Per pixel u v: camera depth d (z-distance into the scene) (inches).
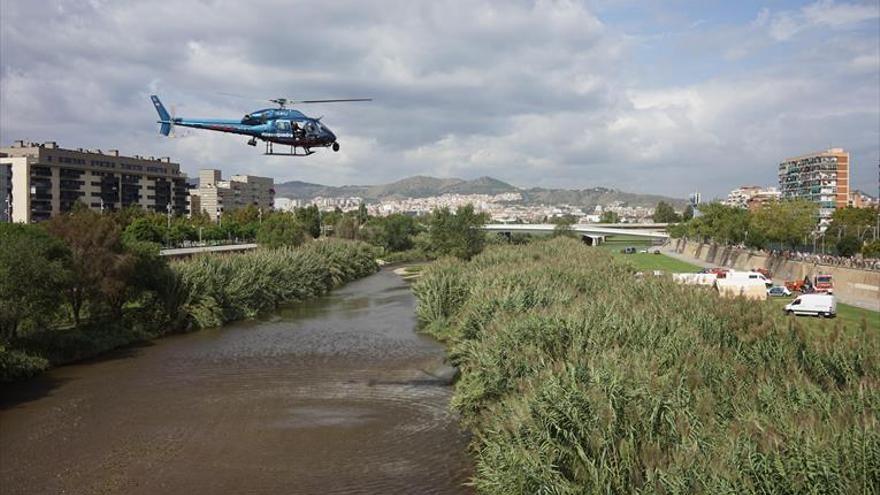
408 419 1444.4
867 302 3095.5
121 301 2389.3
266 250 3528.5
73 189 6245.1
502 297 1651.1
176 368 1909.4
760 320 1378.0
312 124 1625.2
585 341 1226.6
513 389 1147.9
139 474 1167.0
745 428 744.3
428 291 2440.9
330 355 2062.0
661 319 1353.3
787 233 4394.7
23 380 1771.7
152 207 7298.2
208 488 1107.9
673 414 843.4
